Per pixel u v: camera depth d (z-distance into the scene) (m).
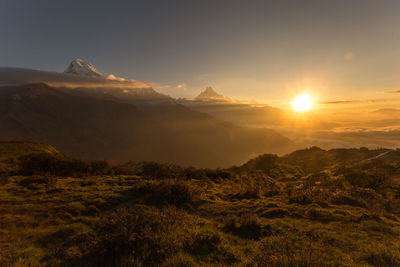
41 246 7.33
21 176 24.48
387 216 11.42
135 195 16.11
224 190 21.33
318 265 5.49
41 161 28.98
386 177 22.42
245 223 9.02
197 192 15.88
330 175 31.48
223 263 5.72
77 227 8.81
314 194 15.82
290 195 16.45
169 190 15.20
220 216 11.90
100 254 6.09
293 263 5.39
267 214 11.52
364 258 6.22
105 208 13.15
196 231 7.61
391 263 5.88
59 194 16.11
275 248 6.68
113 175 30.55
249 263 5.61
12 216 10.91
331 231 8.66
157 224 7.49
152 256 5.86
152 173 30.69
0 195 15.33
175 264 5.36
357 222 9.98
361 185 21.70
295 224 9.55
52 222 10.38
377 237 8.05
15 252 6.61
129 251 5.98
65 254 6.38
